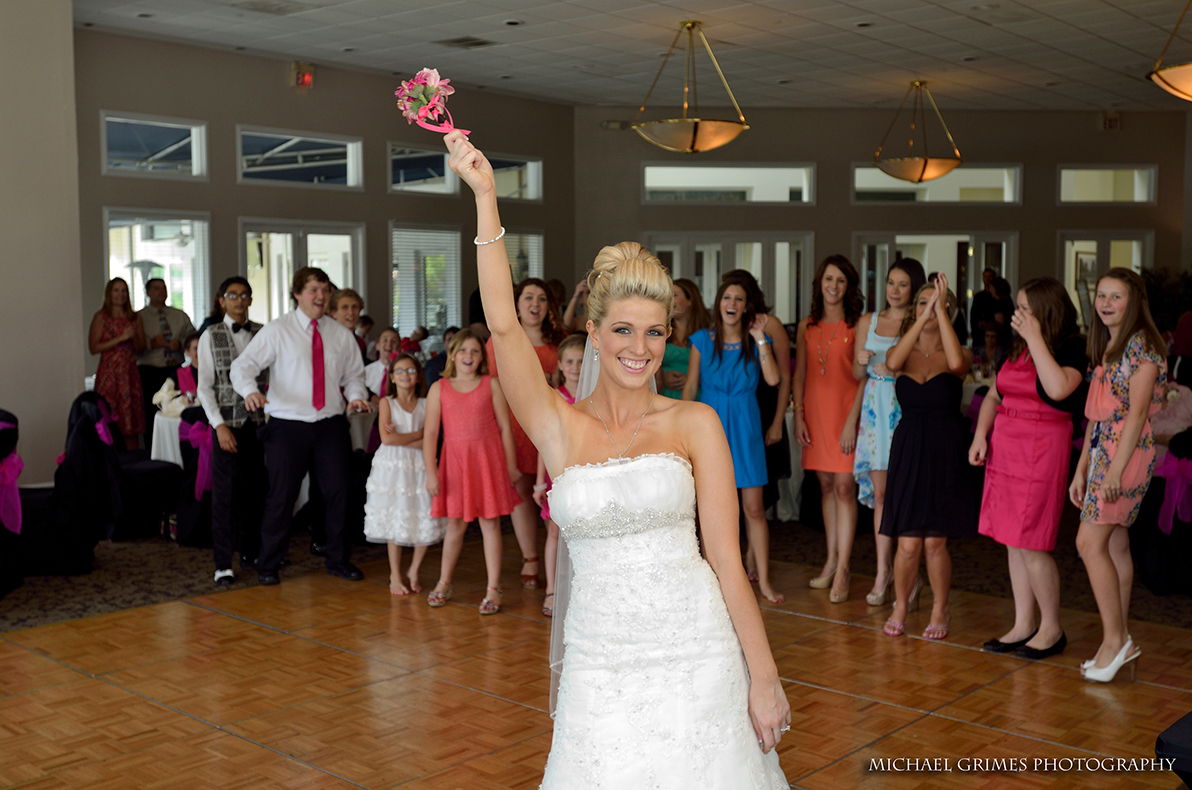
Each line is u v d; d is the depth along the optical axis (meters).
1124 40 10.55
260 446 5.86
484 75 12.46
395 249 12.81
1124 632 3.91
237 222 11.30
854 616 4.88
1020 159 15.14
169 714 3.66
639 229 14.79
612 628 1.88
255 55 11.27
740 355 5.07
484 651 4.39
